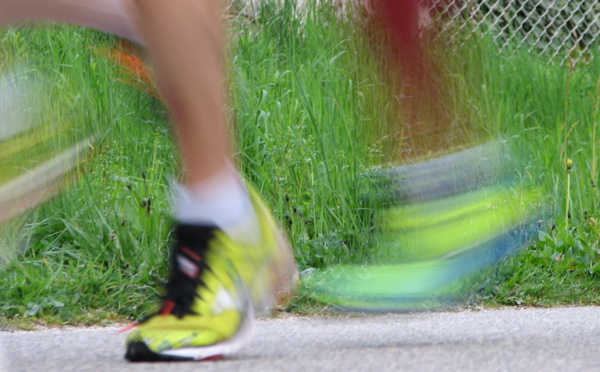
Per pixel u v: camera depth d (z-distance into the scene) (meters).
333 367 5.02
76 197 10.12
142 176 10.84
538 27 19.91
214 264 5.18
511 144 13.18
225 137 5.10
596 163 14.32
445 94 5.74
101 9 5.23
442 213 5.72
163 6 4.78
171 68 4.86
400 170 5.75
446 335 6.64
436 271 5.91
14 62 11.66
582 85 17.50
